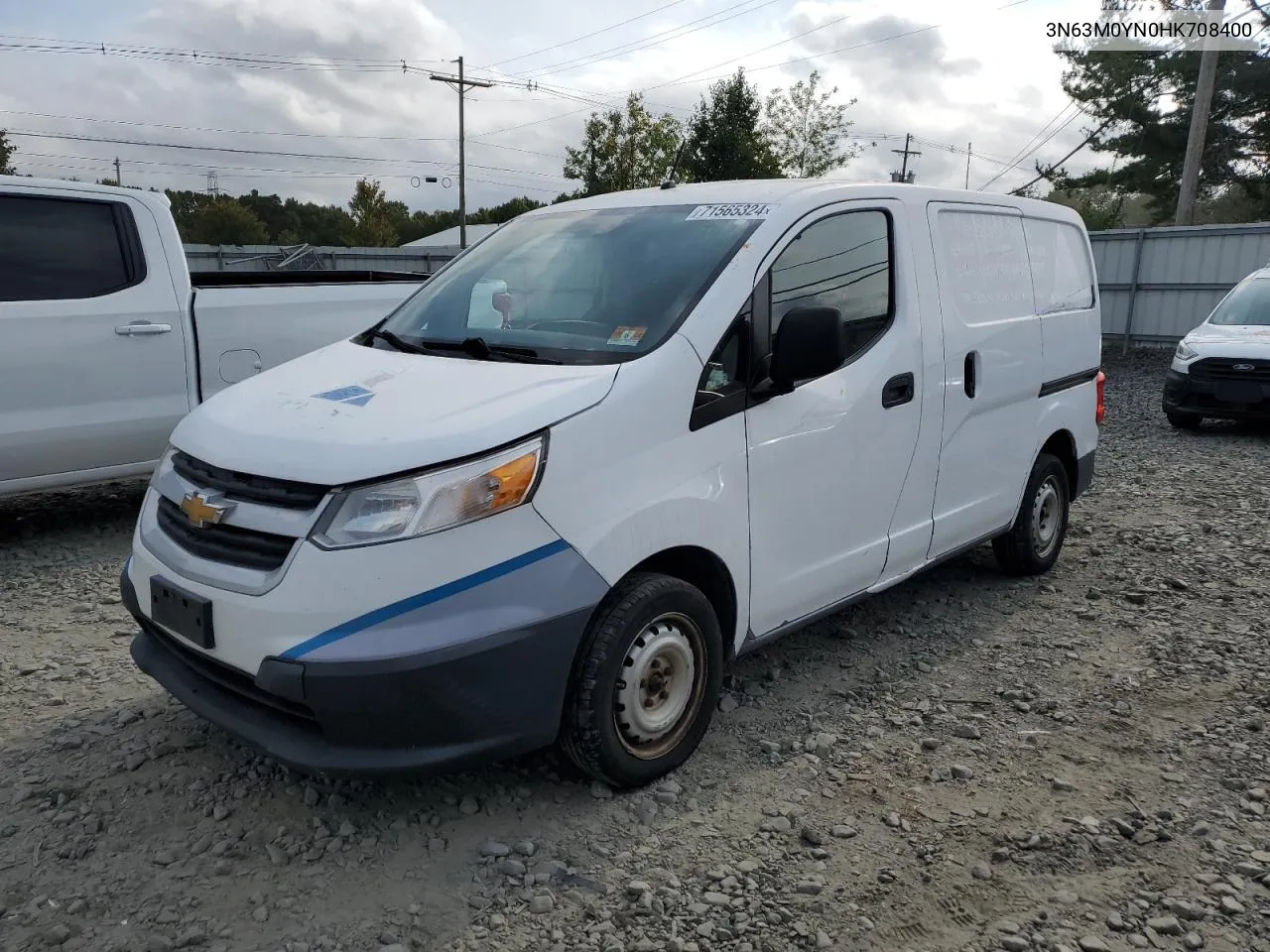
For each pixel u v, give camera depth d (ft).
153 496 11.51
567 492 9.89
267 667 9.29
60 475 19.30
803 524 12.67
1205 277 61.52
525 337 12.09
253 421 10.67
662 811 10.87
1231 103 93.15
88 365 19.17
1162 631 16.46
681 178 88.22
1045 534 18.89
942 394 14.82
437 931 8.96
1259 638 16.15
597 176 110.52
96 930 8.84
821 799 11.21
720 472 11.35
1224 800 11.37
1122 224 114.42
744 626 12.13
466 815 10.67
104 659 14.42
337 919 9.06
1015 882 9.86
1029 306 17.28
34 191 18.71
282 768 11.46
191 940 8.70
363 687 9.03
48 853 9.90
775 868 9.96
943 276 15.01
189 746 11.94
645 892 9.46
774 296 12.15
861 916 9.29
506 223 15.58
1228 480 27.89
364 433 9.84
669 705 11.25
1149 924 9.25
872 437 13.55
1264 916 9.43
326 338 22.40
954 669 14.88
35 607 16.55
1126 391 49.21
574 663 10.27
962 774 11.76
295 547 9.39
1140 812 11.05
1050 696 13.99
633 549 10.38
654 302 11.73
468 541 9.40
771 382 11.78
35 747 11.91
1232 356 34.83
